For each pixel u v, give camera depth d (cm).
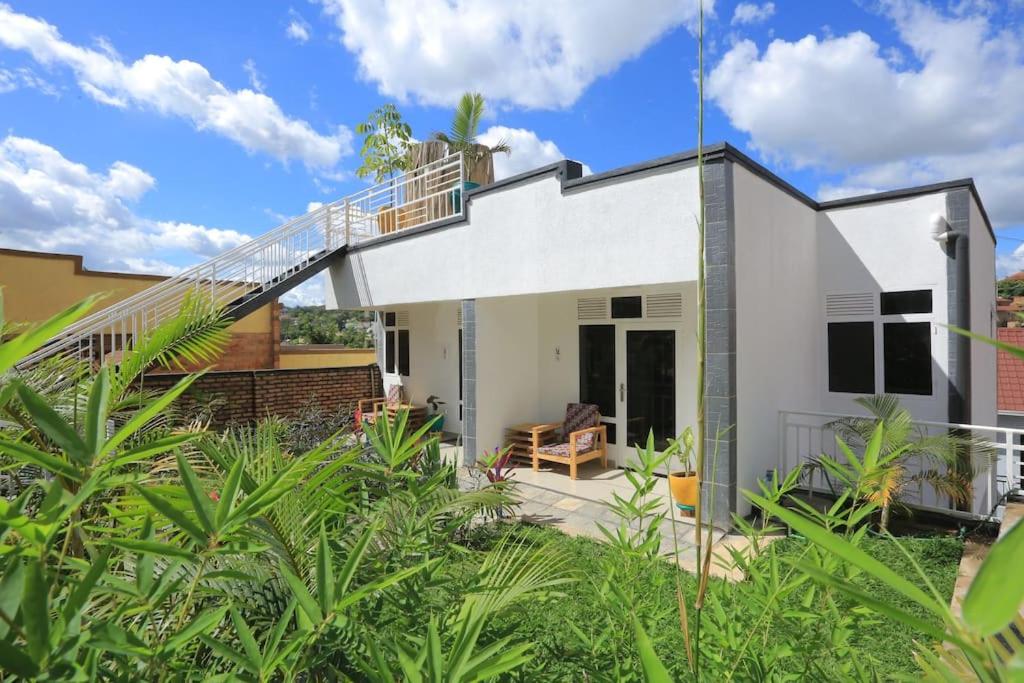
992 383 888
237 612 124
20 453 108
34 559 100
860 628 170
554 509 622
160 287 866
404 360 1248
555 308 923
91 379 264
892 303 719
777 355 646
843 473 186
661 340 794
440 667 111
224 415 998
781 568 181
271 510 151
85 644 100
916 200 702
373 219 1171
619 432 840
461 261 841
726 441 533
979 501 684
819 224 775
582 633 185
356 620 146
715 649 163
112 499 193
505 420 874
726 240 539
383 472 217
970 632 44
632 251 616
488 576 191
